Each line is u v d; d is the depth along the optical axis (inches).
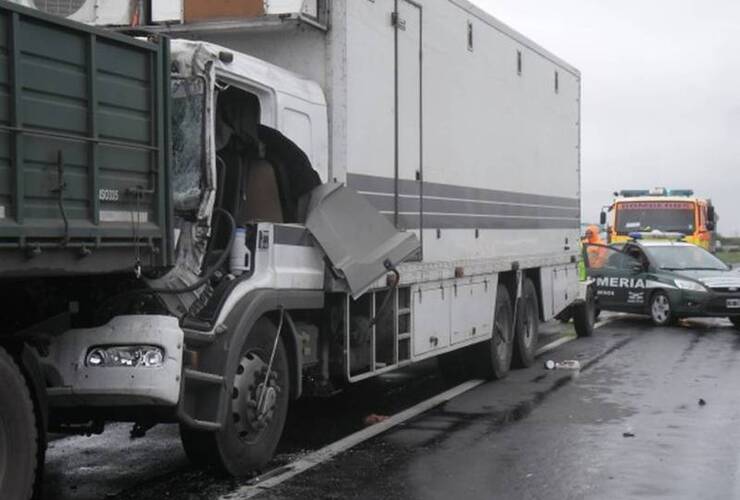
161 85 211.8
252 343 253.8
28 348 197.3
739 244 2363.4
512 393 401.1
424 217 358.3
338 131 296.2
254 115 267.7
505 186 455.5
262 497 238.5
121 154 199.9
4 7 169.3
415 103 351.6
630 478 258.8
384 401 381.1
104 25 284.2
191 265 237.1
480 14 421.7
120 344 212.1
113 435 321.1
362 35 309.3
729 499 238.8
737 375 451.5
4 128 169.6
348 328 301.0
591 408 363.9
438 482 253.9
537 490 246.7
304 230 279.0
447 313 378.3
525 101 489.1
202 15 290.4
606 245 763.4
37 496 199.3
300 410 359.9
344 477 258.5
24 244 172.7
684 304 692.7
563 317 657.6
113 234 195.3
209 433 241.0
